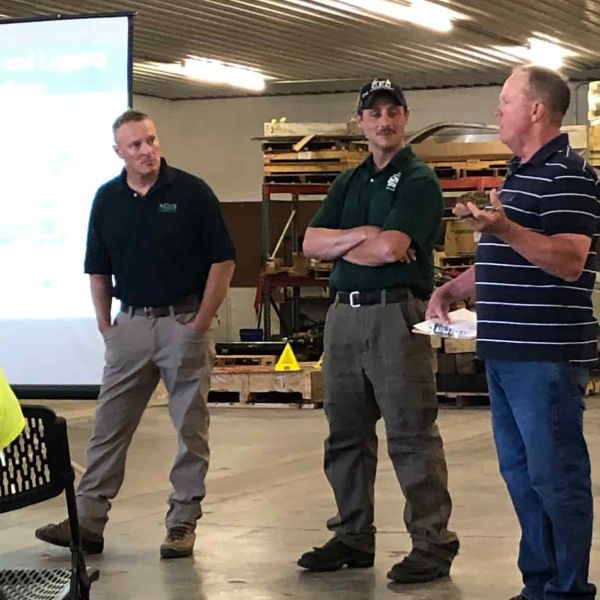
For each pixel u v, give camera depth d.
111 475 5.29
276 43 14.34
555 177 3.74
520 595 4.08
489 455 8.15
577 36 14.27
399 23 13.32
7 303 6.50
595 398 11.75
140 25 13.20
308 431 9.66
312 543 5.43
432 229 4.57
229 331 17.25
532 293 3.77
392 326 4.52
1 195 6.43
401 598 4.41
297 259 12.88
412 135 14.15
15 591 3.29
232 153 18.25
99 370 6.39
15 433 2.92
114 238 5.18
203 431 5.26
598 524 5.65
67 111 6.30
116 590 4.62
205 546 5.39
